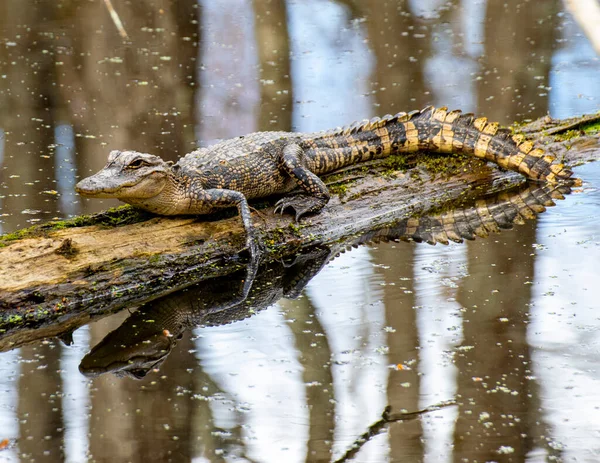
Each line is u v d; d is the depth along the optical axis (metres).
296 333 9.73
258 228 12.20
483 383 8.48
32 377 8.80
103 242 10.99
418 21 24.19
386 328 9.73
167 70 20.69
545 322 9.64
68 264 10.54
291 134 13.23
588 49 21.58
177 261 11.34
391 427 7.81
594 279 10.74
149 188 11.01
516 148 14.14
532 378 8.50
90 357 9.29
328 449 7.51
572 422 7.75
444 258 11.73
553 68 20.39
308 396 8.38
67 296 10.39
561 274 10.95
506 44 22.19
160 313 10.46
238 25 23.86
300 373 8.81
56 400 8.32
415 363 8.92
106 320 10.27
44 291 10.26
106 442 7.62
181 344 9.55
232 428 7.87
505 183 14.56
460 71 20.58
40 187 14.42
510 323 9.66
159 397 8.36
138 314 10.45
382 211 13.28
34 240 10.63
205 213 11.97
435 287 10.74
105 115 17.95
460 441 7.53
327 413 8.09
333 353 9.22
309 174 12.48
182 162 11.98
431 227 12.98
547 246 11.90
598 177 14.55
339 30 23.62
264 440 7.68
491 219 13.16
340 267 11.62
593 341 9.16
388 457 7.40
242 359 9.15
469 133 14.16
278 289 11.06
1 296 9.98
